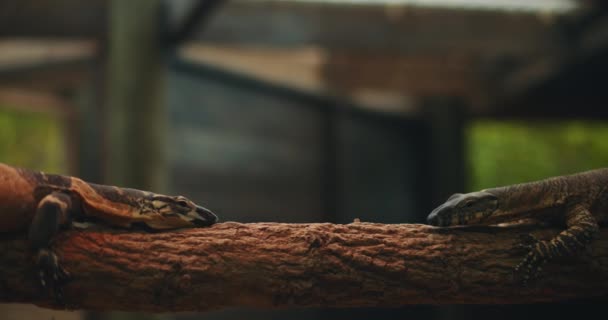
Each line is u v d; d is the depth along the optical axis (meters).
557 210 4.93
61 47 10.83
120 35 8.79
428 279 4.65
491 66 12.62
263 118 11.90
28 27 9.48
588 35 10.58
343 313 12.50
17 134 16.52
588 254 4.70
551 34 10.94
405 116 13.98
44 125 16.64
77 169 10.79
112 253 4.52
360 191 13.23
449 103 13.29
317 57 12.13
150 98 8.76
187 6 8.28
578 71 12.96
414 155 14.20
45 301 4.48
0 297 4.45
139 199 4.75
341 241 4.69
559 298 4.77
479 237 4.79
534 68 11.84
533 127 20.80
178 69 10.58
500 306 12.77
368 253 4.66
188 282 4.54
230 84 11.41
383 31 10.71
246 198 11.52
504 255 4.70
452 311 12.61
